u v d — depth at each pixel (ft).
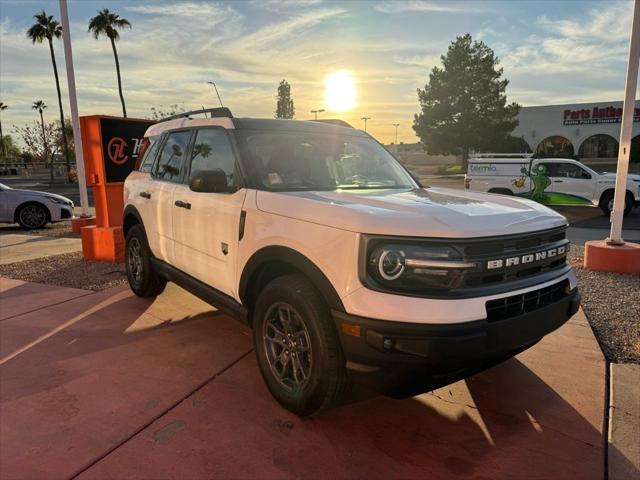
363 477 8.15
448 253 8.06
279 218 9.87
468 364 8.02
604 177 49.03
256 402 10.49
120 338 14.10
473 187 54.70
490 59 133.28
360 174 12.85
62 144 154.30
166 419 9.82
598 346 13.51
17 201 39.81
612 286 19.72
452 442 9.14
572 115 133.80
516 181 52.60
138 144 26.03
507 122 134.51
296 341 9.62
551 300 9.46
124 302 17.56
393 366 7.97
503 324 8.25
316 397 9.14
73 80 31.71
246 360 12.60
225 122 12.68
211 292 12.63
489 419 9.93
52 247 29.94
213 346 13.50
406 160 229.66
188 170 14.02
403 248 8.07
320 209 9.17
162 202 14.96
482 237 8.32
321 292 8.84
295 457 8.64
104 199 24.84
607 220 46.55
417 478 8.14
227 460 8.54
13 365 12.34
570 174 50.57
